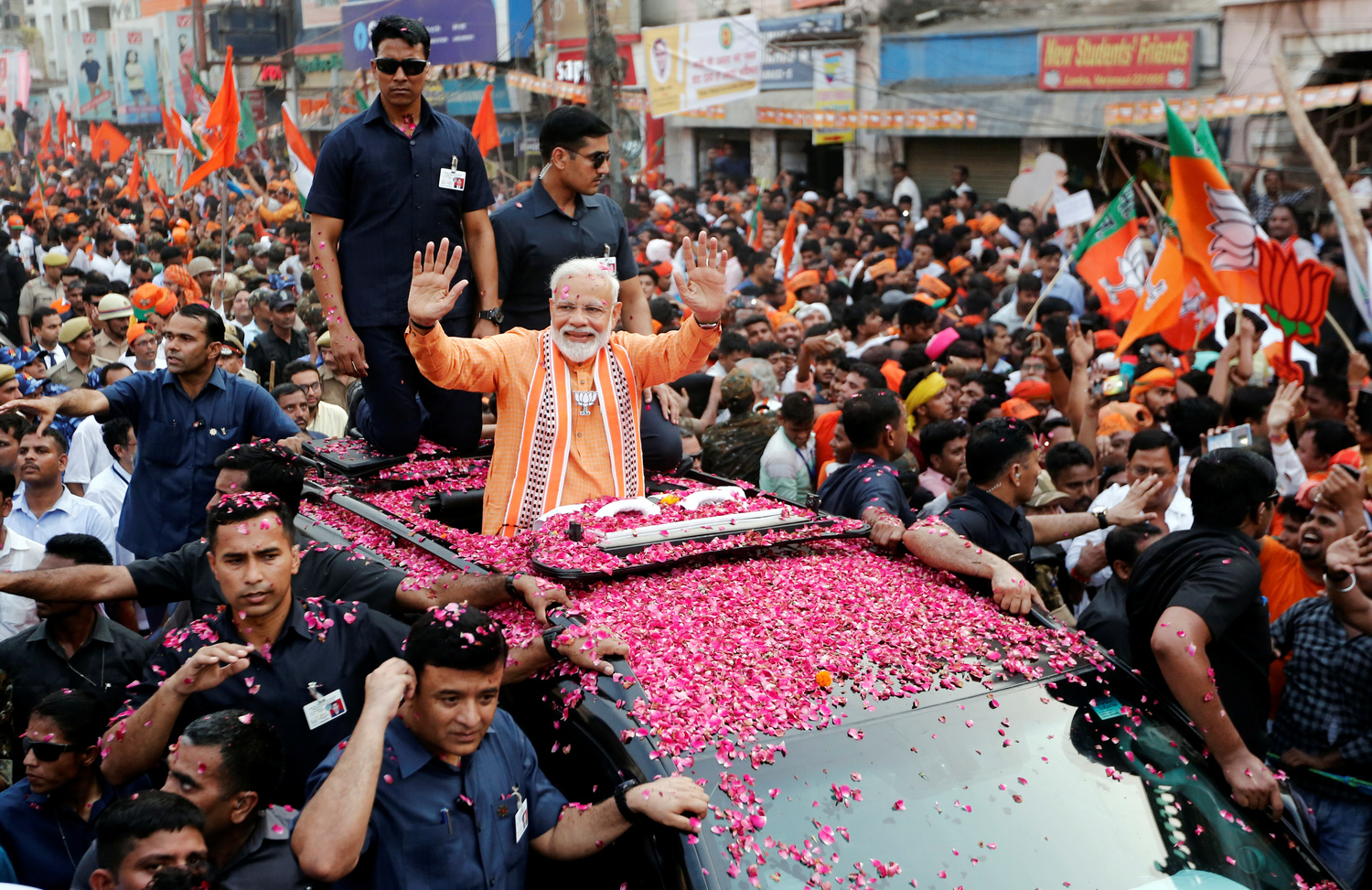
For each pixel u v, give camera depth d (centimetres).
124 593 430
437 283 439
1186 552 427
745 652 356
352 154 543
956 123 1880
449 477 536
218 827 324
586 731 333
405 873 317
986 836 317
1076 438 812
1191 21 1606
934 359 938
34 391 896
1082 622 517
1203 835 339
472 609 322
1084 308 1241
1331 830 478
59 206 2533
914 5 1945
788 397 727
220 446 603
